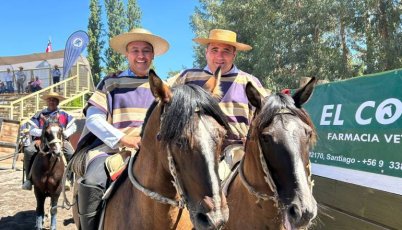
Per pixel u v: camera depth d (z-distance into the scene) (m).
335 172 3.97
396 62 15.52
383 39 15.83
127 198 2.67
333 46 18.30
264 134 2.51
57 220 7.31
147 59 3.42
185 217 2.53
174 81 4.08
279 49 19.89
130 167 2.64
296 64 19.86
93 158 3.23
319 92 4.59
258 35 22.59
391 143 3.23
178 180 2.03
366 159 3.52
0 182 11.30
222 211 1.89
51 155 6.32
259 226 2.88
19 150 11.38
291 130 2.44
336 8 16.84
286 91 3.41
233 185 3.21
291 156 2.37
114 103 3.26
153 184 2.35
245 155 2.91
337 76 17.81
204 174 1.91
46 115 7.54
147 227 2.45
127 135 2.89
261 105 2.86
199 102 2.04
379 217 3.28
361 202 3.53
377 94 3.55
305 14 18.50
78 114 18.92
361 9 15.84
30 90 24.36
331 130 4.16
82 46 21.53
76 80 21.83
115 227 2.71
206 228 1.87
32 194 9.64
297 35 19.09
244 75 3.99
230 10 26.80
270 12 21.19
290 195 2.34
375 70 16.12
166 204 2.33
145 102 3.29
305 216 2.26
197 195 1.93
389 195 3.17
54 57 25.25
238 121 3.78
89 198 2.92
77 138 7.31
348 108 3.95
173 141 1.98
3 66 27.50
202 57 33.56
